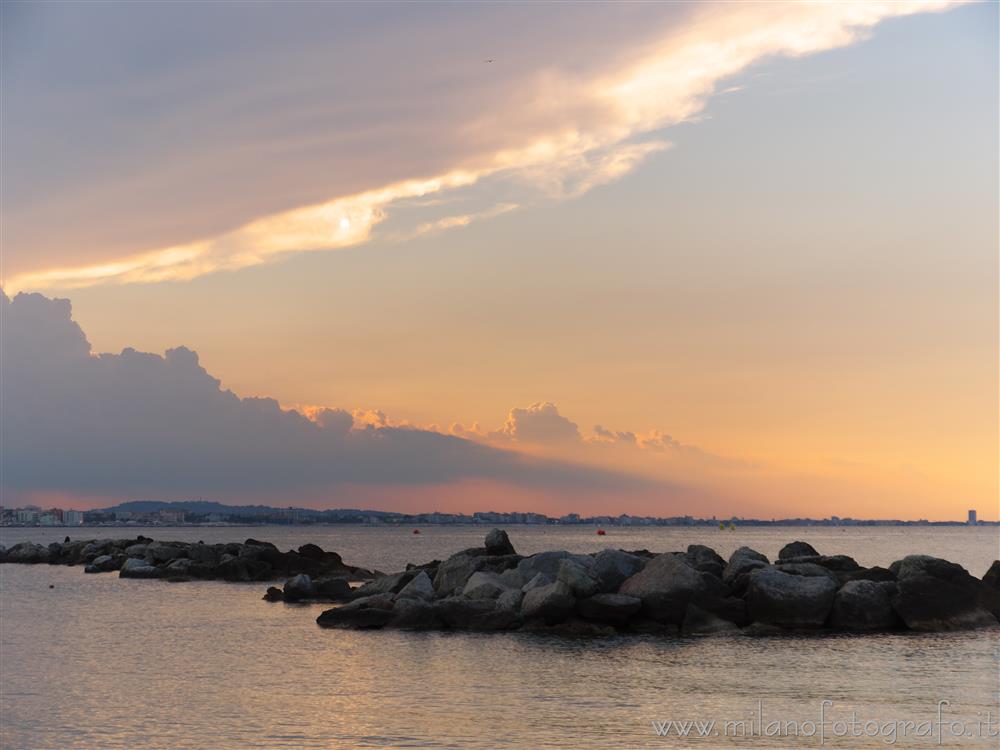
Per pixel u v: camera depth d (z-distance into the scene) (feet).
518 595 177.68
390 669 133.18
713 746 92.32
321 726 100.58
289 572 308.81
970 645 150.00
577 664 135.85
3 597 241.35
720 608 166.71
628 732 97.40
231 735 97.19
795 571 179.63
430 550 611.47
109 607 215.92
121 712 107.55
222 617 195.21
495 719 103.14
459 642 157.58
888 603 167.53
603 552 179.32
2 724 102.22
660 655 142.72
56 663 139.54
